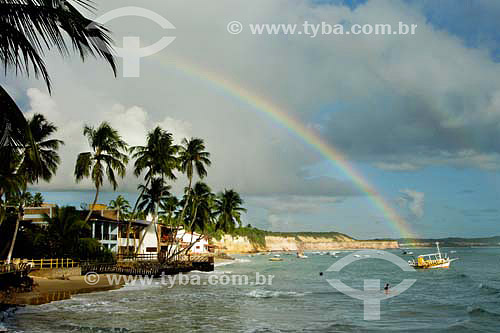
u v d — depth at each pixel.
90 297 30.73
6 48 6.99
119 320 22.25
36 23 6.87
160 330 20.34
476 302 32.78
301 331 21.11
